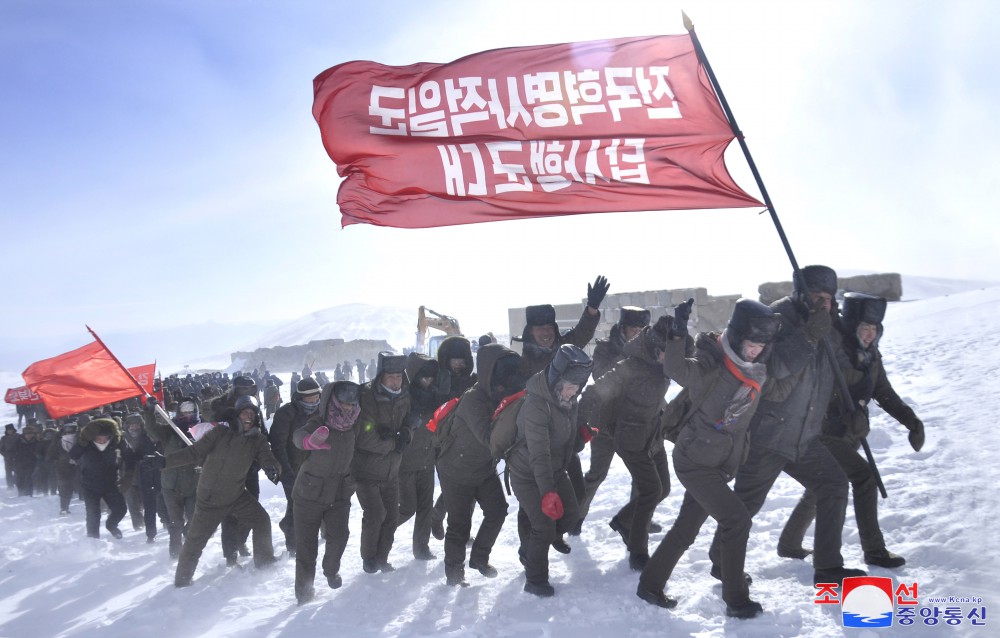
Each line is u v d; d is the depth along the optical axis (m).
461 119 5.66
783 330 4.55
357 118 5.71
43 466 16.09
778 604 4.43
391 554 7.16
